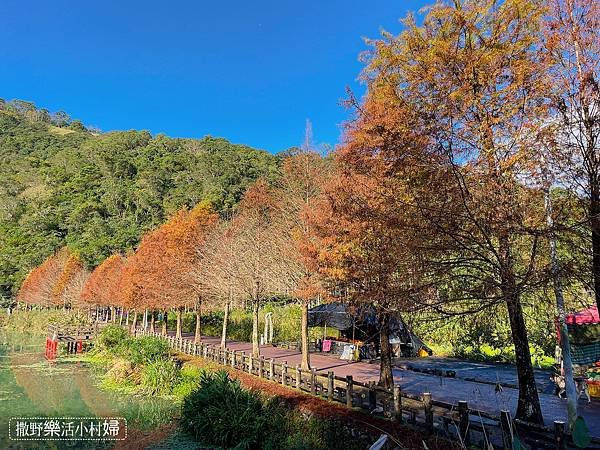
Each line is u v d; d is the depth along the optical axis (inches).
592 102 227.0
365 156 318.3
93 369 857.5
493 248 236.5
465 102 259.8
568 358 262.8
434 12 299.7
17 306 2409.0
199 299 894.4
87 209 2795.3
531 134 239.6
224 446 401.1
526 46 270.4
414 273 255.8
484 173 248.7
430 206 251.0
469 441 267.4
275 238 619.2
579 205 234.2
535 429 249.6
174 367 675.4
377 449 94.7
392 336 724.7
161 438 438.0
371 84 334.0
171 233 946.1
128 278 1160.2
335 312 694.5
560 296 266.2
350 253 354.9
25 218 3016.7
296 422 384.2
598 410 364.5
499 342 698.2
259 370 555.8
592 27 231.9
